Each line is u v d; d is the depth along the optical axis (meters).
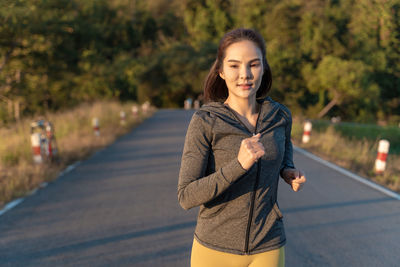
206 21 45.84
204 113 1.25
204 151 1.22
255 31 1.24
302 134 10.87
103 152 9.38
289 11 27.88
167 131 14.10
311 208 4.79
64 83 26.11
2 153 7.79
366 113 18.92
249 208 1.26
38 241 3.80
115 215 4.55
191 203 1.17
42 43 20.44
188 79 41.69
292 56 27.75
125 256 3.43
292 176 1.45
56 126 12.39
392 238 3.84
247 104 1.32
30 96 22.64
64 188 5.88
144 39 53.34
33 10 18.05
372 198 5.25
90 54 29.16
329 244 3.69
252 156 1.06
